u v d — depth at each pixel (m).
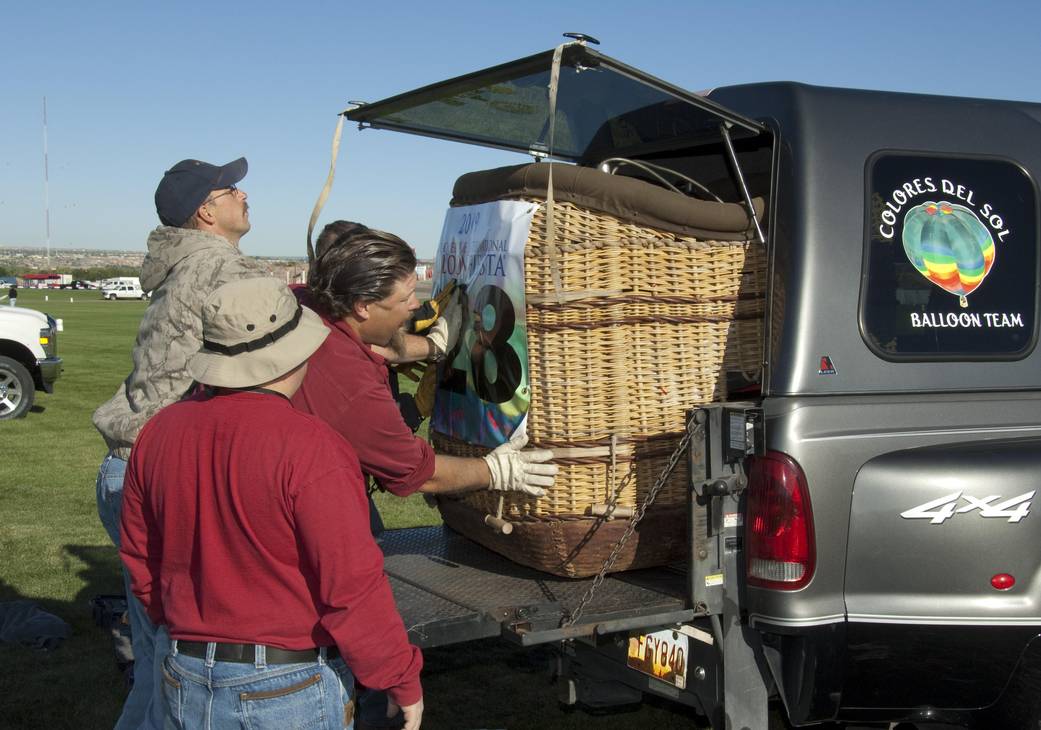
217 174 3.63
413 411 3.89
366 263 2.93
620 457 3.22
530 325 3.24
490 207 3.47
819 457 2.98
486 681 5.01
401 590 3.33
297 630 2.31
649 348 3.22
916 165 3.31
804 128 3.21
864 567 3.04
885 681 3.09
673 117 3.85
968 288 3.29
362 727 3.55
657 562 3.38
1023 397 3.28
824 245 3.12
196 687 2.32
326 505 2.23
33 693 4.77
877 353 3.13
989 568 3.12
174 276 3.52
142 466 2.42
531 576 3.48
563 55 2.80
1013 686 3.17
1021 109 3.59
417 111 3.84
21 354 13.95
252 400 2.34
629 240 3.17
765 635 3.10
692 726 4.49
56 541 7.41
